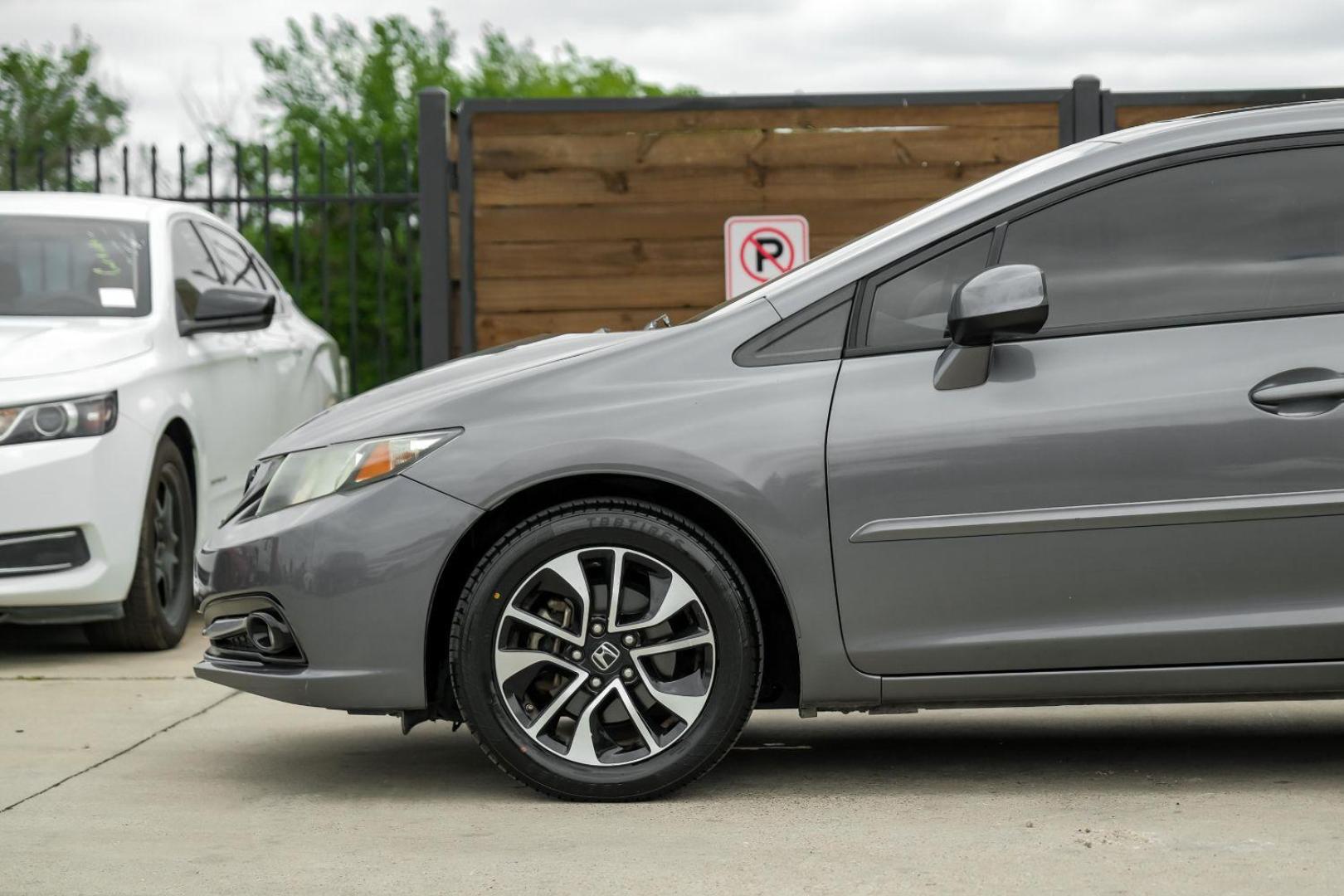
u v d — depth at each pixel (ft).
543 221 29.58
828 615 12.97
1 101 98.78
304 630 13.24
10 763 15.01
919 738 15.80
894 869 11.16
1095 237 13.32
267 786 14.06
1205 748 15.03
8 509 19.44
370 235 76.23
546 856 11.64
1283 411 12.75
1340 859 11.15
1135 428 12.75
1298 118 13.47
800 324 13.34
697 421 13.04
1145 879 10.77
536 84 109.19
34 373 20.18
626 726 13.56
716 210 29.50
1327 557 12.77
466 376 14.07
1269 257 13.16
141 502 20.54
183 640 22.56
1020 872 11.00
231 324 23.39
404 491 13.15
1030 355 12.98
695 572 12.98
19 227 23.63
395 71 98.53
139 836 12.37
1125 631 12.84
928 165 29.37
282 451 13.97
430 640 13.37
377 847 11.97
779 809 13.00
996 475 12.79
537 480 13.01
